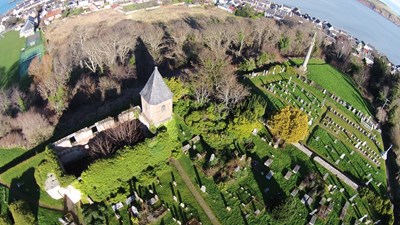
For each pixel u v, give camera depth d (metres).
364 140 86.38
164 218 62.78
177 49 115.56
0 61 153.88
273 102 90.31
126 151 65.19
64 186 61.19
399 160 85.38
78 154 73.75
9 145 77.81
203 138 77.56
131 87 102.69
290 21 169.75
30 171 69.38
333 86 106.50
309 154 76.94
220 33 121.31
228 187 68.62
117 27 157.88
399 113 96.94
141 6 192.75
